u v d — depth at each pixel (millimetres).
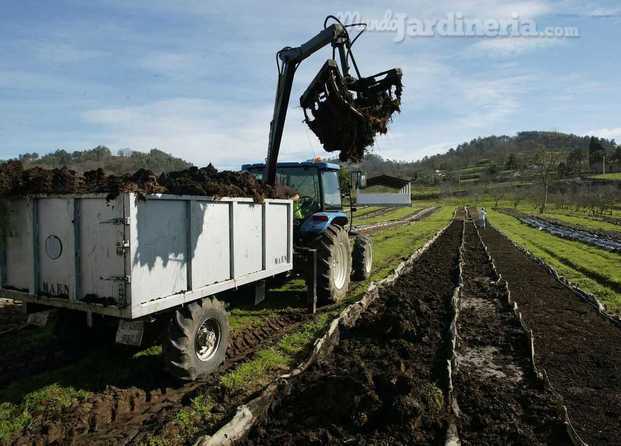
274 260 6383
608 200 39344
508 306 8164
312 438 3574
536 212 43562
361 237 10477
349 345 5934
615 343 6180
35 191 4453
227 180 5547
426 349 5754
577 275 11406
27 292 4668
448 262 13719
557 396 4480
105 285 4156
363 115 6445
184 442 3604
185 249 4586
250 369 4973
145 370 4898
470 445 3658
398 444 3541
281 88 7176
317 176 8289
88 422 3885
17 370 4867
